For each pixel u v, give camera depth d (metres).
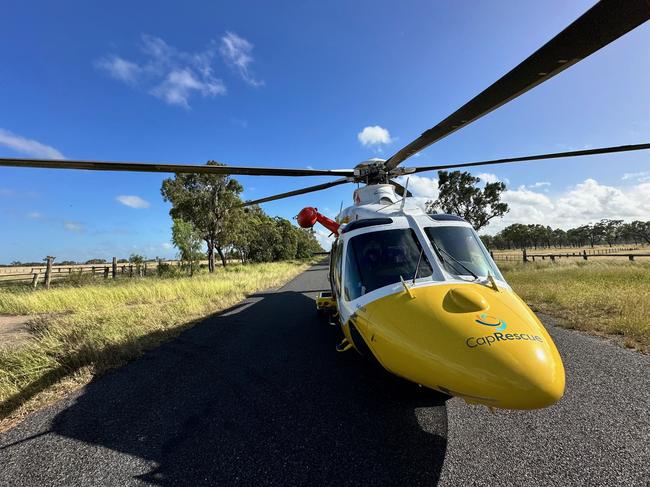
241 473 2.35
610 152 4.06
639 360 4.16
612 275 10.98
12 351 4.91
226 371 4.36
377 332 2.74
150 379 4.14
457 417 3.01
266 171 4.85
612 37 1.88
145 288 11.70
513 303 2.64
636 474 2.19
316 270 27.27
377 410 3.20
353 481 2.22
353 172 5.53
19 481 2.32
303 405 3.34
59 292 10.75
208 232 29.14
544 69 2.21
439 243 3.29
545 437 2.65
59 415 3.26
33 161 3.56
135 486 2.25
